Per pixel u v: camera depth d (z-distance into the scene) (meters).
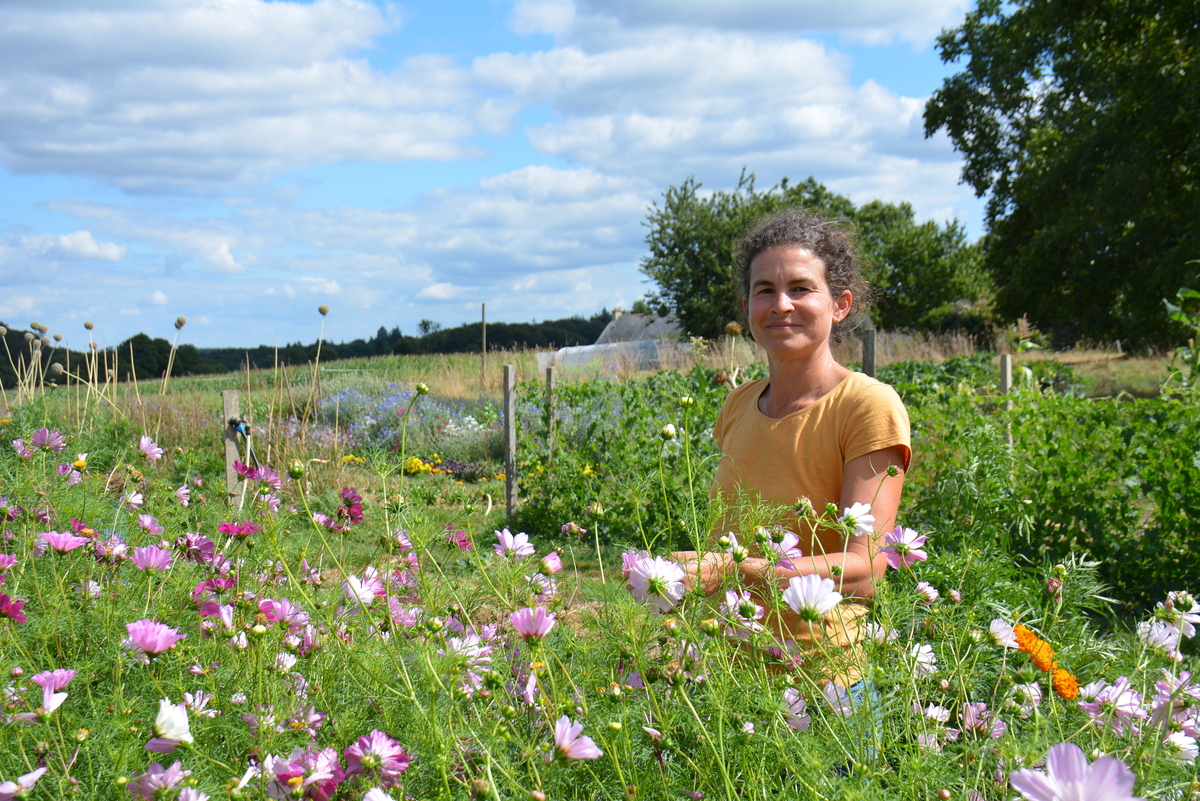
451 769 1.18
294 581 1.63
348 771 1.27
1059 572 1.99
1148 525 4.33
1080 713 1.34
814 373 1.78
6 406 5.96
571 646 1.53
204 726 1.38
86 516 2.52
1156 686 1.33
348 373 17.31
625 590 1.45
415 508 1.82
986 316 32.28
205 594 1.88
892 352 18.88
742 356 15.18
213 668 1.60
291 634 1.65
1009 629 1.37
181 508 2.67
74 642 1.72
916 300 35.72
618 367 16.56
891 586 1.48
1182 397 4.77
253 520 2.17
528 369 18.64
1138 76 17.56
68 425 5.25
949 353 19.66
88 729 1.38
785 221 1.87
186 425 8.61
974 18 25.88
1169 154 17.42
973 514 4.03
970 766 1.23
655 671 1.38
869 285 2.11
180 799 1.17
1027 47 22.77
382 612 1.74
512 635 1.60
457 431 11.75
